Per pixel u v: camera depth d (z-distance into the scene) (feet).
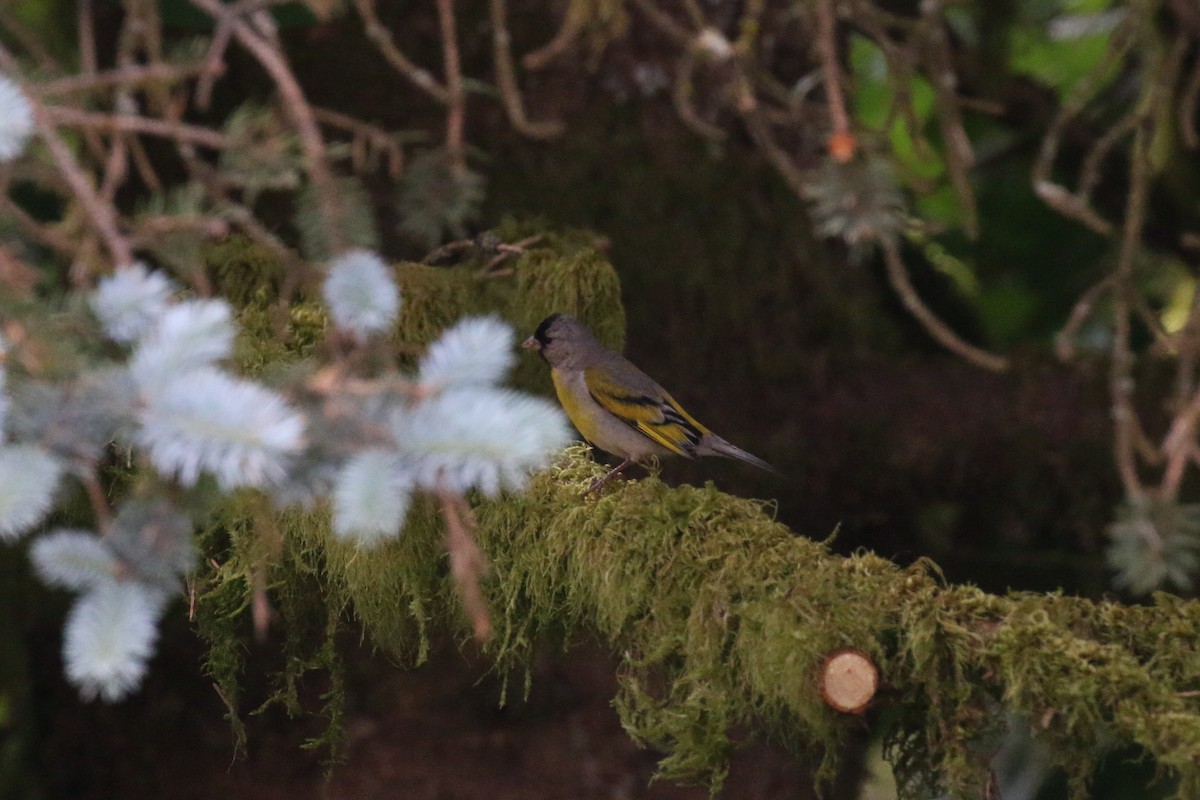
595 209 45.42
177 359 16.70
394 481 16.28
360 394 16.87
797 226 47.60
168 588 17.65
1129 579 20.75
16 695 42.80
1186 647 21.15
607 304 36.45
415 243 42.45
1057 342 23.90
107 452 26.40
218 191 19.45
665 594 24.27
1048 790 39.11
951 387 49.52
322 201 19.27
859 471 47.16
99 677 16.25
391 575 27.48
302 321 30.68
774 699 22.09
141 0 20.42
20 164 18.69
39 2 41.01
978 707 21.48
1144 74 28.37
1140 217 24.47
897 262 21.79
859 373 49.08
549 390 36.88
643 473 40.65
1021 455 46.85
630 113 45.34
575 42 43.42
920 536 47.88
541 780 40.16
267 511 20.63
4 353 17.19
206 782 41.86
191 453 15.90
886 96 57.36
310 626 32.14
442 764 40.29
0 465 16.19
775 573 23.03
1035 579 47.80
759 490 46.26
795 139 47.03
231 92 43.24
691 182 45.85
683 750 23.48
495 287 36.63
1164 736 19.70
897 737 22.52
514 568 26.45
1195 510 20.95
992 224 59.06
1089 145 55.93
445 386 16.98
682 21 44.91
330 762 30.83
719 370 46.73
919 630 21.38
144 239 18.56
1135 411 47.26
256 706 41.78
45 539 17.01
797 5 24.54
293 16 31.91
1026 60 58.18
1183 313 53.67
